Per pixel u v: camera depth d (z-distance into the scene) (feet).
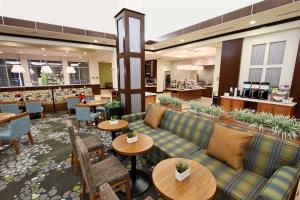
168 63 41.29
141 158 8.83
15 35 16.57
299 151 4.98
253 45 15.11
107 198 2.37
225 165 5.98
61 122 15.93
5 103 14.11
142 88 12.54
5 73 29.60
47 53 30.19
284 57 13.30
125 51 11.14
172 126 9.32
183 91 26.76
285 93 12.66
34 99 17.26
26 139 11.71
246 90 14.87
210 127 7.51
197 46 19.94
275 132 5.89
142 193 6.37
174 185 4.33
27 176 7.47
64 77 36.35
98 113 14.65
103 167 5.85
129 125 10.46
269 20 12.82
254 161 5.69
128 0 10.84
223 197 4.86
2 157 9.19
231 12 12.78
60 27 15.88
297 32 12.44
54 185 6.85
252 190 4.74
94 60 35.96
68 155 9.41
